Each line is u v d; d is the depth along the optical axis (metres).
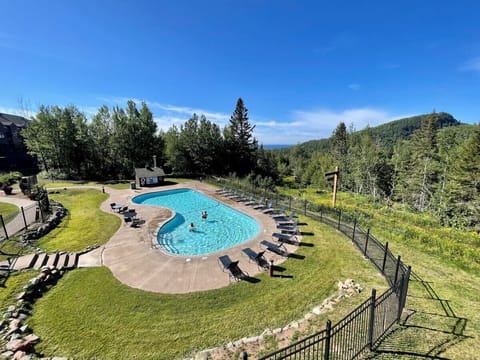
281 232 15.66
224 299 8.70
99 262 11.56
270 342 6.39
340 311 7.68
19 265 10.48
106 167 42.69
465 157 27.58
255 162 54.44
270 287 9.46
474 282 9.65
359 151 45.44
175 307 8.24
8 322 7.25
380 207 31.44
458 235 15.52
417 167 36.62
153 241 14.18
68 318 7.66
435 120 42.16
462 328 6.83
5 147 46.81
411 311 7.68
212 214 21.23
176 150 44.28
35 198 21.53
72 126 40.53
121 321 7.53
